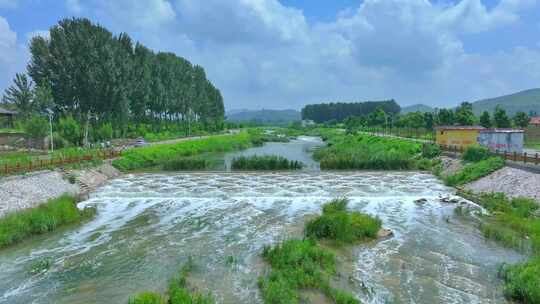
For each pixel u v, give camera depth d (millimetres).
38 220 24234
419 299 14922
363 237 22688
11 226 22531
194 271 18016
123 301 15070
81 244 22250
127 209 30906
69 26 66812
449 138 54344
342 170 51375
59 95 65938
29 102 67375
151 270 18281
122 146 66312
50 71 65125
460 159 44688
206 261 19391
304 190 37875
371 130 118312
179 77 115750
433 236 23219
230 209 30797
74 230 25062
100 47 66875
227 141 98750
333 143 100500
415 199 33625
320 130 182500
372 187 39094
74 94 64812
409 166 51938
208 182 42656
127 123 82938
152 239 23219
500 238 22094
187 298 14023
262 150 88125
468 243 21859
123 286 16500
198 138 99625
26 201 27766
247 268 18328
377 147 70125
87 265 18953
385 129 108875
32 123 51938
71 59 63438
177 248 21516
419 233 23859
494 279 16812
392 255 19906
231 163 56625
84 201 33594
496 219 26578
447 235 23438
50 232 24531
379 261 19031
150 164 57750
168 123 116500
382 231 23547
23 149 51719
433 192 36500
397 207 31062
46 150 51750
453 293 15445
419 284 16328
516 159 35000
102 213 29609
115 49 71000
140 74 82062
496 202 29031
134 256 20234
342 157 54281
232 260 19141
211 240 22984
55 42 64625
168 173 48969
